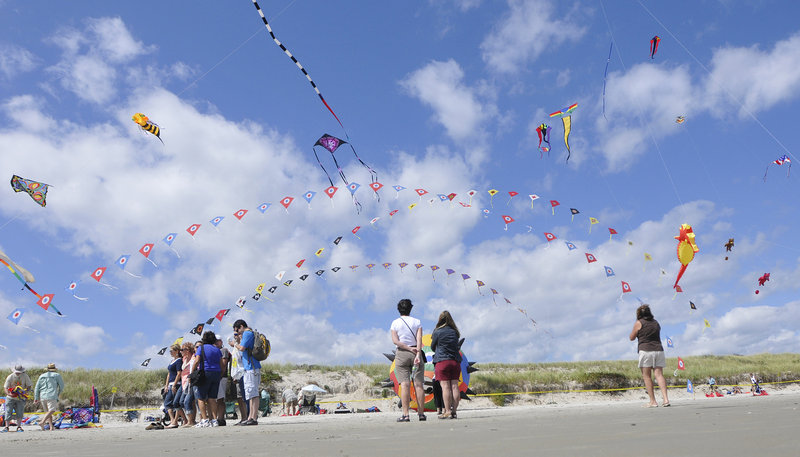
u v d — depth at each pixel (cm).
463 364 1151
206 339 827
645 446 216
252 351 788
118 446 389
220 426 779
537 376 2230
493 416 684
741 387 2397
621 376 2325
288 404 1584
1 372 1709
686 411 513
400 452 243
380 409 1847
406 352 661
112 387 1680
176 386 906
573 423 392
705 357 3119
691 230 820
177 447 351
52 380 1085
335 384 2086
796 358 3142
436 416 841
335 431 464
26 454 342
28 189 885
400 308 682
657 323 728
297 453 263
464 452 229
